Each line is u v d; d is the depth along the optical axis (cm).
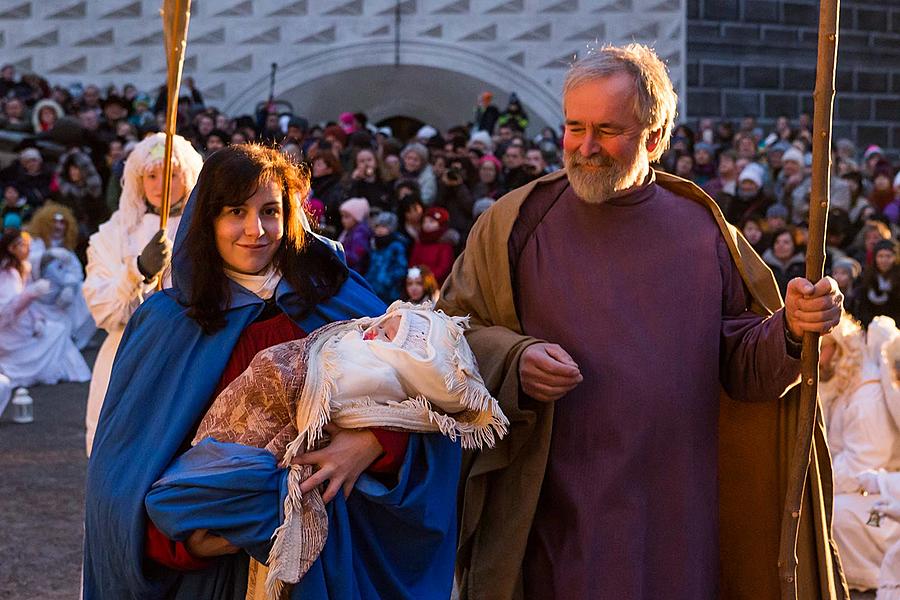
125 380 321
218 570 308
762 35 2116
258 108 2000
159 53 2227
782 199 1396
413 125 2447
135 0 2209
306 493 293
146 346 322
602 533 337
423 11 2222
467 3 2211
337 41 2233
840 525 615
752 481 357
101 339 1536
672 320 345
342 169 1362
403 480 301
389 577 309
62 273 1293
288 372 300
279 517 291
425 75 2269
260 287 326
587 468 341
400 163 1383
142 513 301
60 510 735
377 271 1091
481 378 312
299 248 329
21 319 1224
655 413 338
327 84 2272
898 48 2147
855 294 1138
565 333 346
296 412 301
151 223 479
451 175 1334
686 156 1602
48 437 952
